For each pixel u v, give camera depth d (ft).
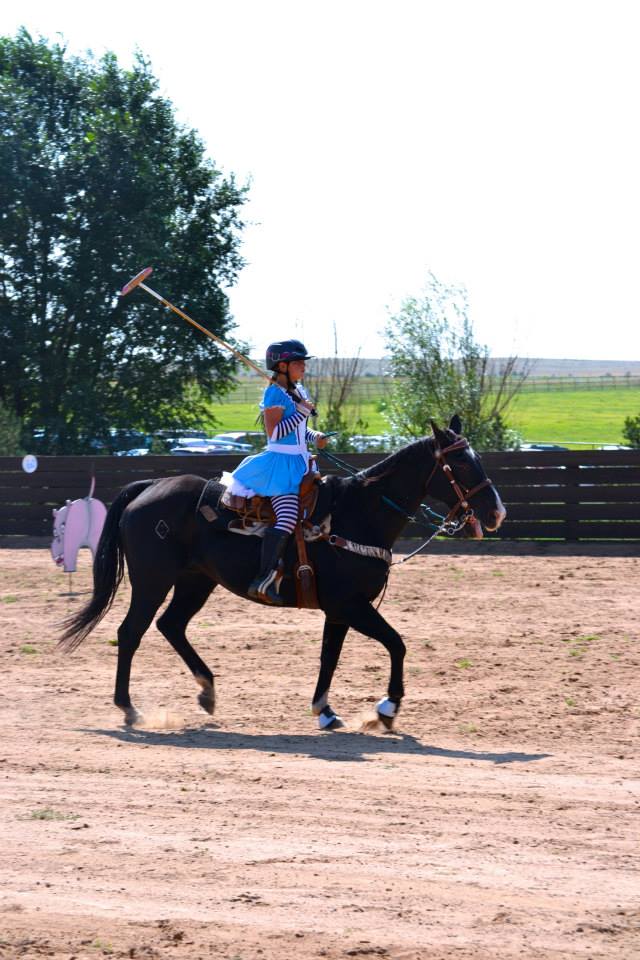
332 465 84.48
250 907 20.83
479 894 21.43
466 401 103.96
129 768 30.86
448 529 36.14
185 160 136.36
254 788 28.78
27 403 133.39
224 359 136.15
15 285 129.39
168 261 128.36
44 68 131.54
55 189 126.11
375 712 35.53
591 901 21.11
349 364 107.04
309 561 35.27
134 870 22.75
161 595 37.63
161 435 136.87
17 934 19.70
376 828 25.49
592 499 79.71
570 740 33.81
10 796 28.25
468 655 46.47
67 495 91.50
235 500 35.73
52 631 53.21
